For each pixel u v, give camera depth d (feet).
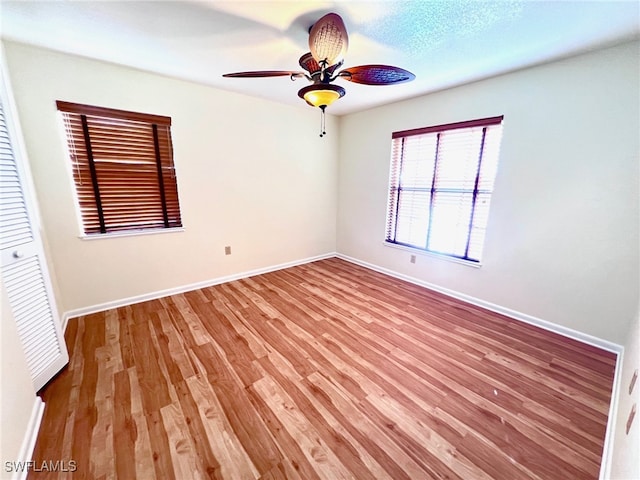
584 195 6.96
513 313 8.59
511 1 4.69
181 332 7.66
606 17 5.08
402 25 5.48
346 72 5.39
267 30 5.79
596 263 6.95
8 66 6.51
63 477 3.94
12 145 4.99
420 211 10.86
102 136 8.00
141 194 8.95
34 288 5.38
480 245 9.25
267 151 11.56
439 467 4.12
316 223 14.14
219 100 9.90
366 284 11.31
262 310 9.00
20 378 4.40
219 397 5.41
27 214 5.28
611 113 6.38
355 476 3.99
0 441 3.52
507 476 4.00
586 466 4.14
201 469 4.07
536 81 7.36
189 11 5.13
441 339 7.42
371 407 5.19
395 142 11.43
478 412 5.09
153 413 5.02
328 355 6.72
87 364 6.30
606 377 5.98
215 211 10.62
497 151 8.44
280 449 4.38
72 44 6.55
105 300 8.80
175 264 10.02
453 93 9.11
